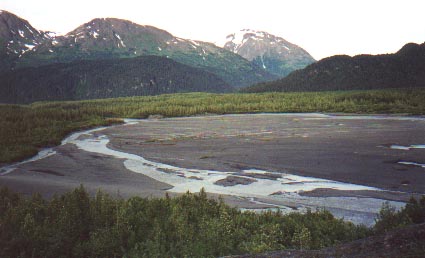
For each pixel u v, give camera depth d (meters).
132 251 11.92
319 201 21.91
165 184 28.47
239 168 33.66
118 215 14.35
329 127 66.81
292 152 40.28
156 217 15.26
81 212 15.07
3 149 47.38
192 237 12.94
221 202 17.53
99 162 40.31
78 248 11.98
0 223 13.30
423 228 9.95
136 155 44.41
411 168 30.05
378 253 9.10
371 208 20.03
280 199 22.69
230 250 11.88
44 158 44.50
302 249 10.79
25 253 11.49
